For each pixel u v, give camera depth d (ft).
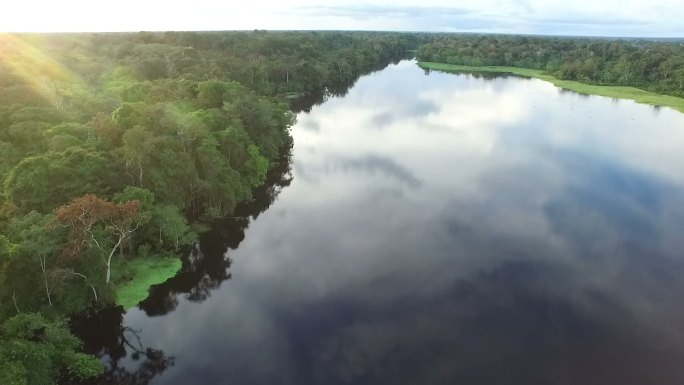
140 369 145.48
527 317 171.22
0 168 211.82
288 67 593.42
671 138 420.36
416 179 301.02
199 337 159.53
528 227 239.30
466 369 146.82
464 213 253.44
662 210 263.49
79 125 233.76
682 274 201.05
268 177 297.94
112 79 422.82
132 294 176.65
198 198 237.66
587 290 188.24
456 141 388.16
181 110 267.18
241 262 203.51
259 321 167.63
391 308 174.70
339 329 163.63
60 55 497.05
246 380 141.38
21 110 254.06
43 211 181.16
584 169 327.88
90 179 193.16
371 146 367.86
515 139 399.65
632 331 165.27
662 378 144.77
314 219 243.81
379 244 219.61
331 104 527.40
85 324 161.89
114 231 178.19
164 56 546.67
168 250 205.46
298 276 193.67
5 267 143.95
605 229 239.09
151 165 210.38
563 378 144.15
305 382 141.08
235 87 341.62
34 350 122.72
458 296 182.39
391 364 148.36
